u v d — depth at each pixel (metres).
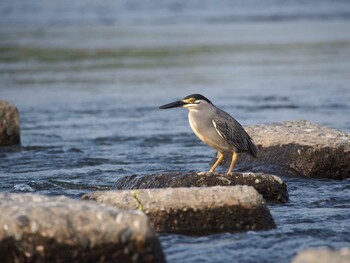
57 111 20.58
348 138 12.47
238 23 48.38
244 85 24.92
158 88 24.64
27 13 54.09
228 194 8.69
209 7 57.50
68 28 46.41
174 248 8.07
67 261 7.24
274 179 10.16
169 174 10.30
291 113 19.39
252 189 8.81
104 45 37.31
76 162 14.13
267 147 12.66
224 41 38.56
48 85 25.53
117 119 19.28
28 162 14.21
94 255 7.24
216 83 25.52
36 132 17.58
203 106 10.77
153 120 19.14
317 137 12.49
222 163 13.16
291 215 9.48
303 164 12.21
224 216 8.62
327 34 41.00
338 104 20.61
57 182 11.87
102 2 59.34
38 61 32.25
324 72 27.44
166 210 8.59
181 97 22.70
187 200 8.62
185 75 27.73
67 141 16.44
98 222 7.27
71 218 7.30
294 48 35.50
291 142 12.46
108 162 14.13
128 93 23.69
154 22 49.66
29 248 7.24
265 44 37.38
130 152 15.10
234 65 30.33
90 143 16.19
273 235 8.49
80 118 19.45
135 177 10.69
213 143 10.79
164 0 60.50
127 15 53.41
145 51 35.09
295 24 47.28
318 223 9.08
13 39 40.34
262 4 58.81
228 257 7.82
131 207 8.64
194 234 8.53
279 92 23.19
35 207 7.43
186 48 36.00
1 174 12.96
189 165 13.59
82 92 23.89
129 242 7.24
